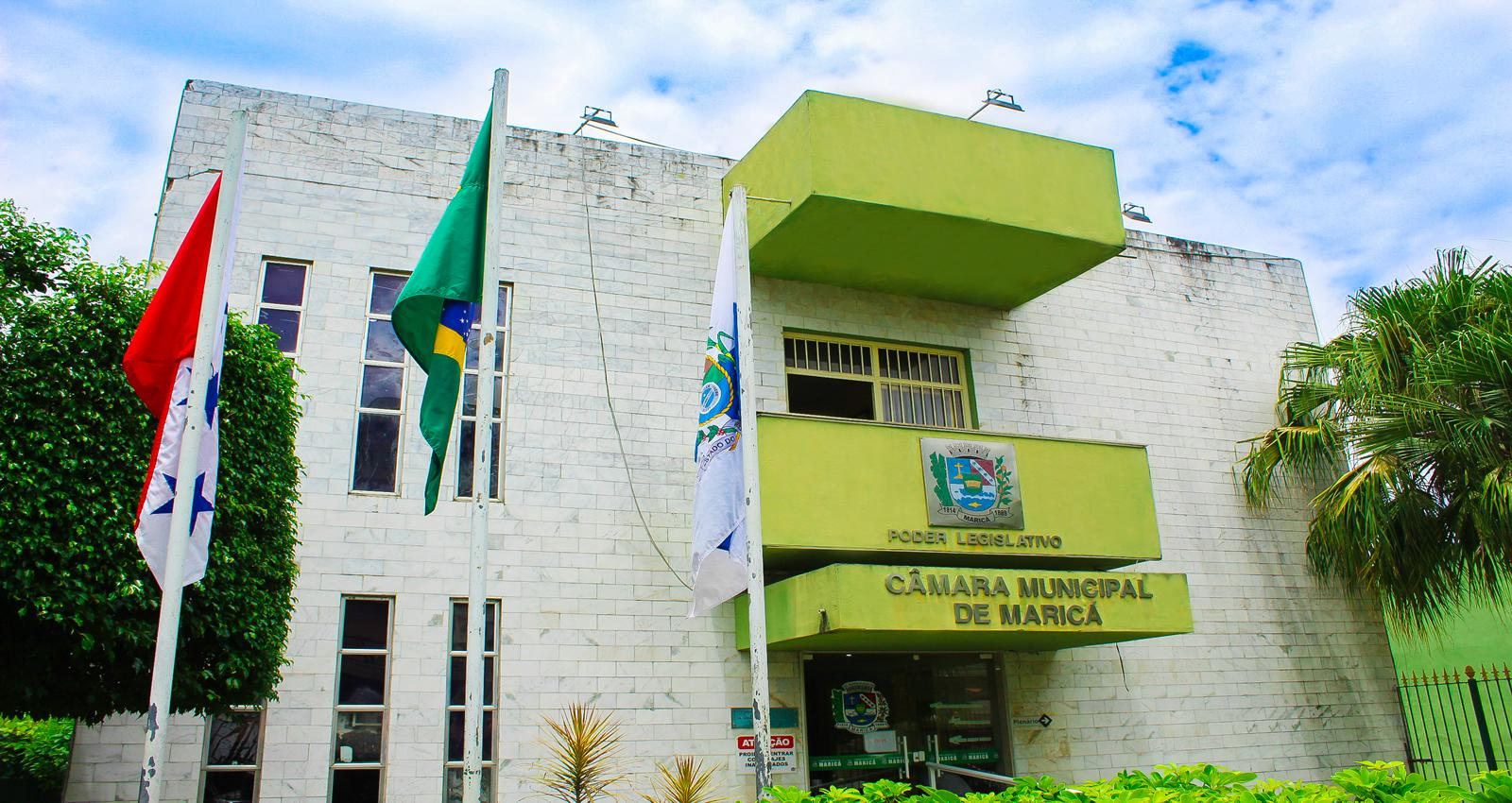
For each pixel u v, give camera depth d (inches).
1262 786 212.4
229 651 309.9
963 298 538.9
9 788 402.3
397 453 434.0
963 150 472.1
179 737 379.2
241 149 295.4
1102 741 498.3
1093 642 462.0
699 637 446.9
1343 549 504.4
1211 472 571.8
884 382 522.6
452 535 428.1
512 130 485.1
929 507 438.6
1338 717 546.6
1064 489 463.8
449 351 307.9
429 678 409.4
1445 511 470.0
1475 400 452.1
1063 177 491.5
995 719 490.6
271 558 331.3
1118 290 584.7
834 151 446.0
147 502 267.9
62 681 298.8
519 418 447.2
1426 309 482.3
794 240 472.4
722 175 518.0
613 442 458.3
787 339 511.8
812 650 457.7
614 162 497.7
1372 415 493.4
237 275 431.8
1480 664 543.5
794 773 444.5
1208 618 538.9
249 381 331.3
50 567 275.4
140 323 291.1
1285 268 639.1
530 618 425.7
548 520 438.9
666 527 455.8
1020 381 543.5
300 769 387.9
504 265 464.8
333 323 439.2
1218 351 599.2
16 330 295.6
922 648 465.1
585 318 470.6
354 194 456.8
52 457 286.0
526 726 413.4
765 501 413.7
